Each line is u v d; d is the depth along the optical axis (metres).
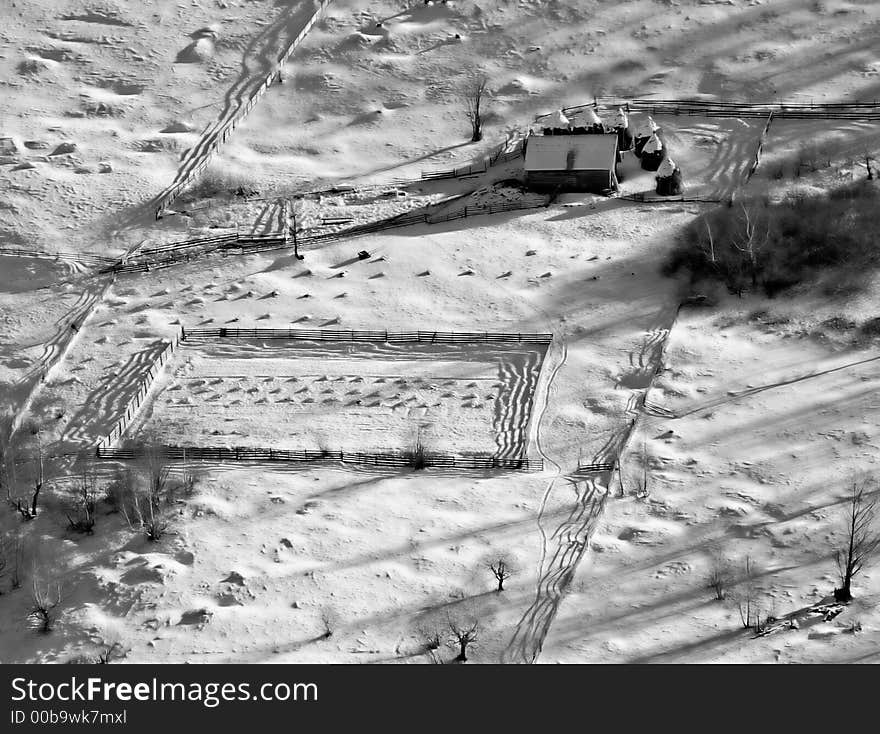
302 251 108.62
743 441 87.00
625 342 97.00
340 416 91.94
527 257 106.12
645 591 76.12
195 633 75.00
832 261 101.62
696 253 103.31
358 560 79.38
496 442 89.12
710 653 71.38
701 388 92.06
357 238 109.81
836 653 70.62
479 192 115.00
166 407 93.56
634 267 104.19
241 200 116.12
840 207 105.69
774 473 84.12
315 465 87.25
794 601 74.38
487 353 97.12
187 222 113.56
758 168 114.94
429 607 75.88
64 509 83.94
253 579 78.19
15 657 74.38
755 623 73.12
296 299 103.06
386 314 101.00
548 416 90.88
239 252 109.00
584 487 84.62
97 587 78.50
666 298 100.94
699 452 86.50
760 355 94.56
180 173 119.94
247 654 73.44
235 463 87.62
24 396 95.25
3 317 103.75
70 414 93.38
